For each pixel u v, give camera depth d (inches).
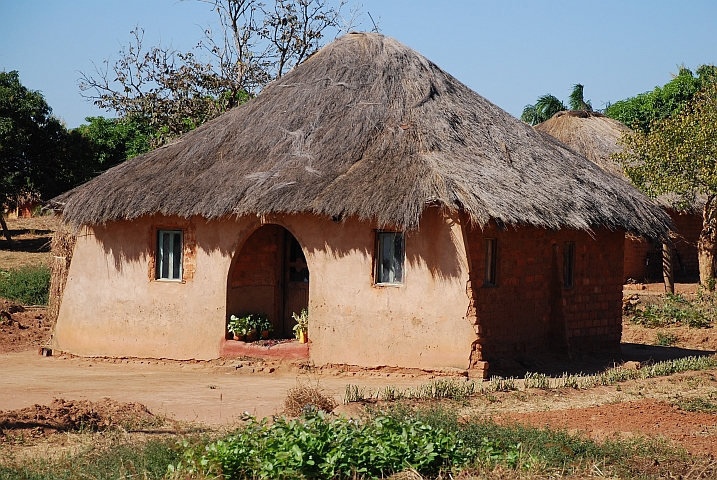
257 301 698.2
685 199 1082.1
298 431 350.9
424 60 740.0
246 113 729.0
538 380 558.9
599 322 717.3
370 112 674.8
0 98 1477.6
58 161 1553.9
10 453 384.5
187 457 343.3
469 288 595.2
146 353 679.1
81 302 706.2
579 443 384.8
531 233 660.1
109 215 661.9
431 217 604.4
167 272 683.4
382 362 614.5
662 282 1250.6
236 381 597.9
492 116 717.9
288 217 638.5
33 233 1680.6
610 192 704.4
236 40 1185.4
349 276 624.4
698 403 503.8
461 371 593.0
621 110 1692.9
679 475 350.3
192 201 640.4
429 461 344.5
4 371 640.4
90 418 454.6
